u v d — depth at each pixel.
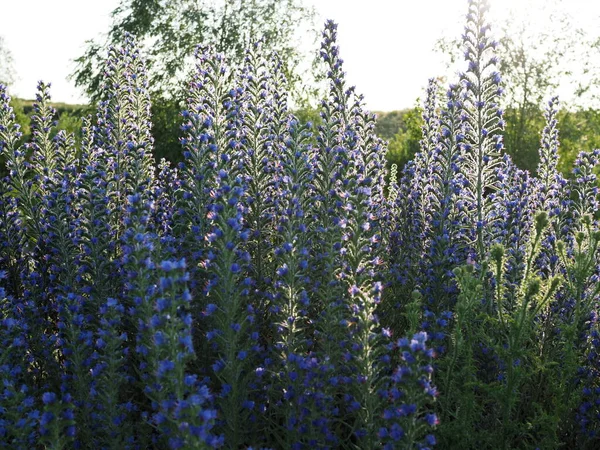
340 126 5.30
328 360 3.50
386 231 6.36
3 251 5.57
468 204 5.30
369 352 3.29
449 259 4.86
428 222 5.43
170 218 5.48
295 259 3.93
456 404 3.83
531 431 3.98
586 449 4.00
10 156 5.86
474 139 5.21
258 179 5.27
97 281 4.75
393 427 2.74
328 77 5.31
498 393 3.45
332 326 3.91
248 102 5.49
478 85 5.13
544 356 4.40
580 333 4.38
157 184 6.56
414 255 5.98
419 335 2.70
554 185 5.45
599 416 3.88
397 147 20.30
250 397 4.00
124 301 4.58
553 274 4.75
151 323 2.79
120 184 5.99
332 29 5.30
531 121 19.80
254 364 4.19
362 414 3.37
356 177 4.35
